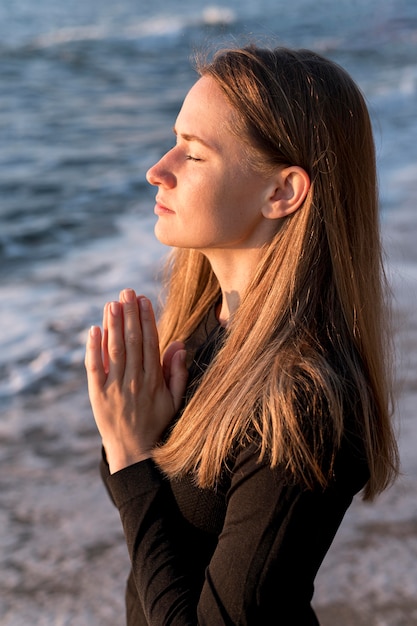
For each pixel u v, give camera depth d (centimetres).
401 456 383
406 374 445
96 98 1706
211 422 133
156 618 131
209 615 122
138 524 137
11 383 469
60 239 788
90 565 321
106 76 2008
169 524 138
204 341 167
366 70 2133
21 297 611
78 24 3078
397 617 289
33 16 3309
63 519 349
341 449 125
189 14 3528
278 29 3039
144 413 147
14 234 801
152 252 734
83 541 335
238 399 130
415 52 2502
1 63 2127
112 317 147
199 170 142
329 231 140
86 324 556
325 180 140
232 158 140
